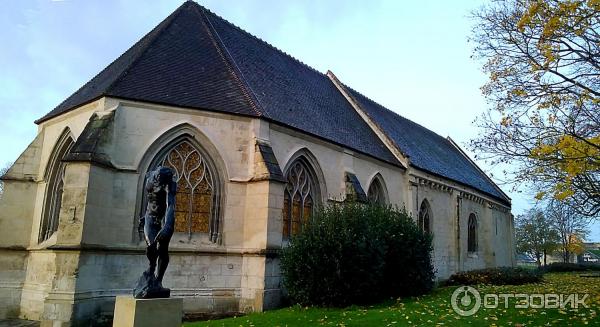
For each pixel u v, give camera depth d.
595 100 10.41
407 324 10.52
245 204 15.37
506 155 12.43
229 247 14.97
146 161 14.64
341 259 13.32
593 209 12.70
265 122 16.22
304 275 13.45
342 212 14.91
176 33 18.42
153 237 7.80
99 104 14.75
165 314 7.33
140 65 16.02
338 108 24.95
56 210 16.50
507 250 39.88
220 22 21.23
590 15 10.34
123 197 14.03
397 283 15.55
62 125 16.72
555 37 11.14
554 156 11.11
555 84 11.53
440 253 27.38
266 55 22.42
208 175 15.52
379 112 30.75
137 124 14.71
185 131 15.25
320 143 18.94
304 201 18.28
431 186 27.27
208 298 14.42
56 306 12.02
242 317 12.70
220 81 16.89
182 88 15.84
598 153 10.32
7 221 16.30
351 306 13.34
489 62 12.43
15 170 16.83
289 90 20.95
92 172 13.09
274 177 15.05
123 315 7.18
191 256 14.61
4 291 15.70
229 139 15.67
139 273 13.92
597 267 40.56
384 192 22.98
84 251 12.55
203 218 15.23
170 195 8.05
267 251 14.47
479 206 34.97
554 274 33.94
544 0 10.73
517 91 11.80
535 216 60.88
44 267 15.30
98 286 13.01
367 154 21.56
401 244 15.68
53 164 16.73
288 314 12.54
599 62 11.36
